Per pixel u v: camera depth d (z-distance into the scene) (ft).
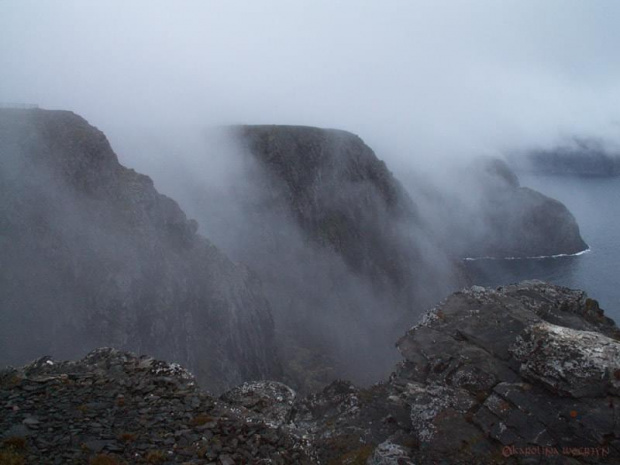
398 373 55.77
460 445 41.50
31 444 29.91
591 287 366.22
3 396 36.04
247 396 49.47
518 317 55.42
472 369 50.08
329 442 45.21
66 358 142.00
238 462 33.14
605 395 42.16
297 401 54.54
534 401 43.42
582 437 39.99
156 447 32.14
